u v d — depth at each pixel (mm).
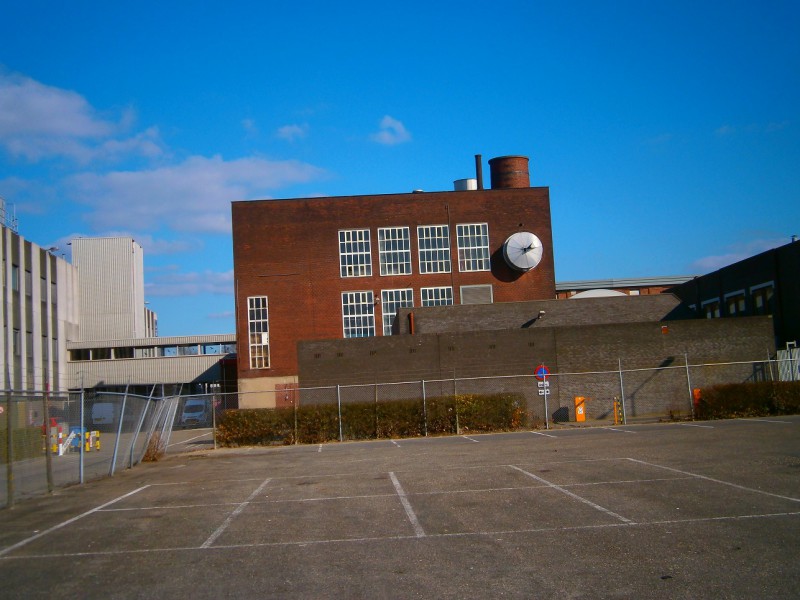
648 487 14047
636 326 40500
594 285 73688
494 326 46156
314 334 55688
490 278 57219
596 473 16219
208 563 9727
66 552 10758
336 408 32062
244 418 31844
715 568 8453
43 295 55875
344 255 56625
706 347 40281
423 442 28297
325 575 8867
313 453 25938
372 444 28844
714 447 20109
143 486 18062
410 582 8414
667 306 47250
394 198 57531
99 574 9383
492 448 23688
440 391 40656
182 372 65938
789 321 39719
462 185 64000
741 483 13961
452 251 57344
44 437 18406
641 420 34875
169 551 10539
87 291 83375
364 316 56125
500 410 32562
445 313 46156
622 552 9352
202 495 16000
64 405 20703
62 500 16078
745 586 7750
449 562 9219
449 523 11609
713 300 48312
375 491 15344
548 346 40594
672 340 40375
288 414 31938
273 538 11117
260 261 56312
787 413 31750
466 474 17203
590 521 11266
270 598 8016
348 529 11547
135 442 24031
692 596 7508
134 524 12805
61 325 59875
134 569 9570
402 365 40938
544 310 46375
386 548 10133
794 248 39000
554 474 16391
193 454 28391
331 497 14844
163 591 8477
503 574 8578
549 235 58094
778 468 15625
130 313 83375
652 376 39969
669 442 22156
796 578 7945
